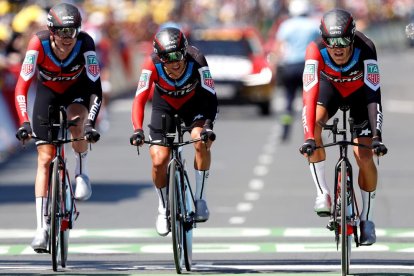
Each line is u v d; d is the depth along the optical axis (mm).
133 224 36281
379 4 186125
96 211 38844
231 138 61906
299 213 38156
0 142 53000
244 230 35000
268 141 60469
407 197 41312
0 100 52969
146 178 47281
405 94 92062
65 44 27641
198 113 28266
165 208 27984
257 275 27234
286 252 31125
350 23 26109
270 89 72000
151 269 28250
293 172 48594
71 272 27750
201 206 28125
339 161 26703
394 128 67125
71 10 27453
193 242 33000
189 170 48094
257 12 146875
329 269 28109
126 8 113312
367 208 27672
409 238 33312
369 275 27109
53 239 26844
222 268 28406
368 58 27062
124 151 56656
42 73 28641
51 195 27188
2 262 29719
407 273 27453
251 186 44625
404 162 51469
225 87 70875
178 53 26719
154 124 28297
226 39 72750
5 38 55250
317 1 170250
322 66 27156
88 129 27188
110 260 29969
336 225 26641
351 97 28000
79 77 28859
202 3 156375
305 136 26359
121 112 77250
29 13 55906
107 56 73562
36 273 27594
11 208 39844
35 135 28469
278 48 57656
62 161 27562
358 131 27250
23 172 49500
